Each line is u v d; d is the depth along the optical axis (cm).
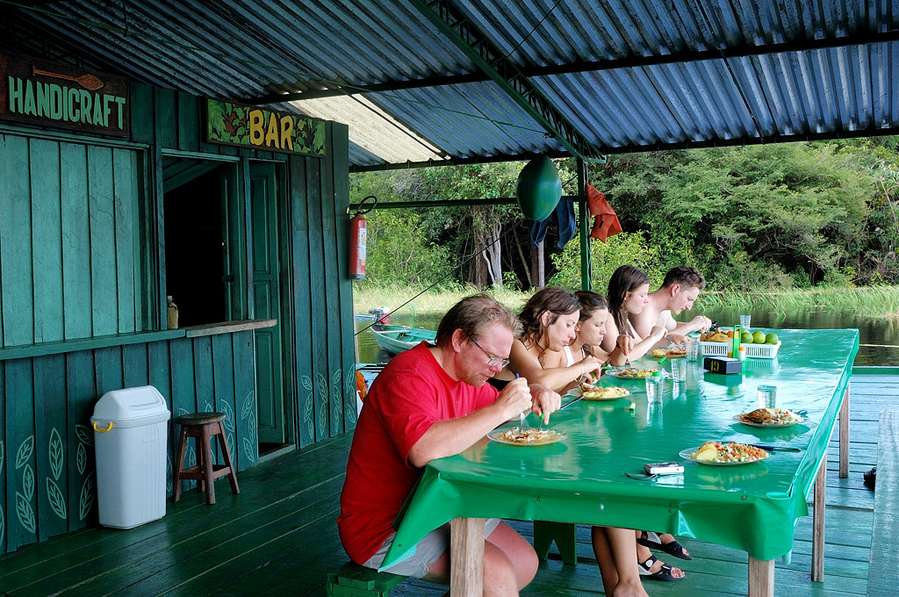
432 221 2466
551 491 217
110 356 454
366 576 245
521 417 274
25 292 416
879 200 2227
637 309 475
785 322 2095
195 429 473
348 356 671
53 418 423
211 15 609
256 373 615
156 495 445
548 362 369
